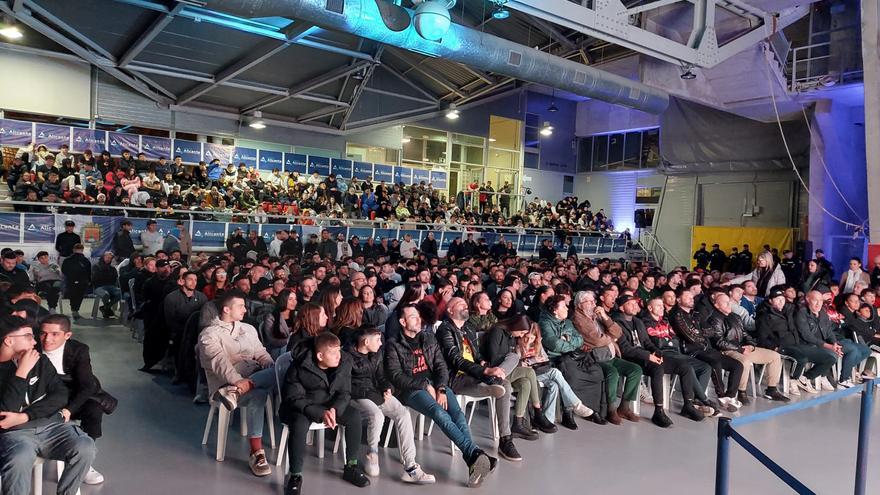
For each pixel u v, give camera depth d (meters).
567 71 9.92
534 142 23.00
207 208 12.77
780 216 17.52
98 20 10.62
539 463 4.28
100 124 14.36
